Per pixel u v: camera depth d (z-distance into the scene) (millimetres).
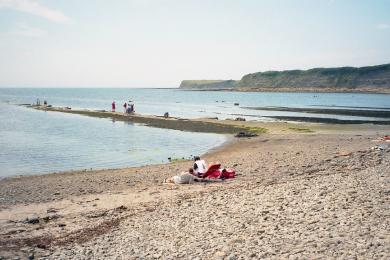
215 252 10680
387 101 168125
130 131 56625
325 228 11508
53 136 51469
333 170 22734
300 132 51375
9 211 18562
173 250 11430
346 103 148625
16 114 87312
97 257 11609
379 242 9914
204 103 155750
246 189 19125
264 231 11992
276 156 32438
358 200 14195
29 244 13648
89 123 67688
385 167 21172
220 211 15133
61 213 18047
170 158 34844
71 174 28422
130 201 19797
